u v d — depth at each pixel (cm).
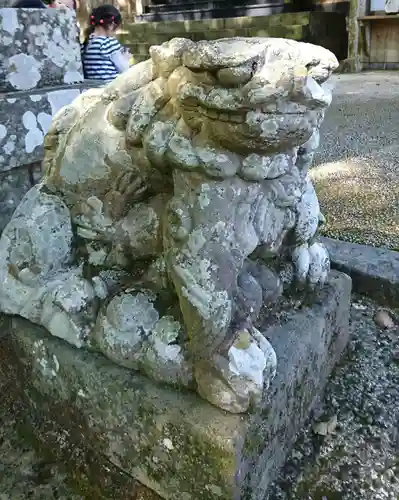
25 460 116
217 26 720
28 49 172
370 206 245
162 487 97
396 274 162
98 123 99
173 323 95
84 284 107
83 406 104
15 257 113
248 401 88
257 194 90
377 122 397
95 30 315
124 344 98
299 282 121
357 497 104
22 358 114
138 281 105
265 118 75
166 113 89
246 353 89
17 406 124
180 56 85
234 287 89
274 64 73
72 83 191
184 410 90
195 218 86
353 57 673
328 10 723
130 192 100
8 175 176
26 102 170
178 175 88
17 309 114
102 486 107
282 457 109
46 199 110
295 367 105
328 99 79
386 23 651
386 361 140
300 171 106
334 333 129
